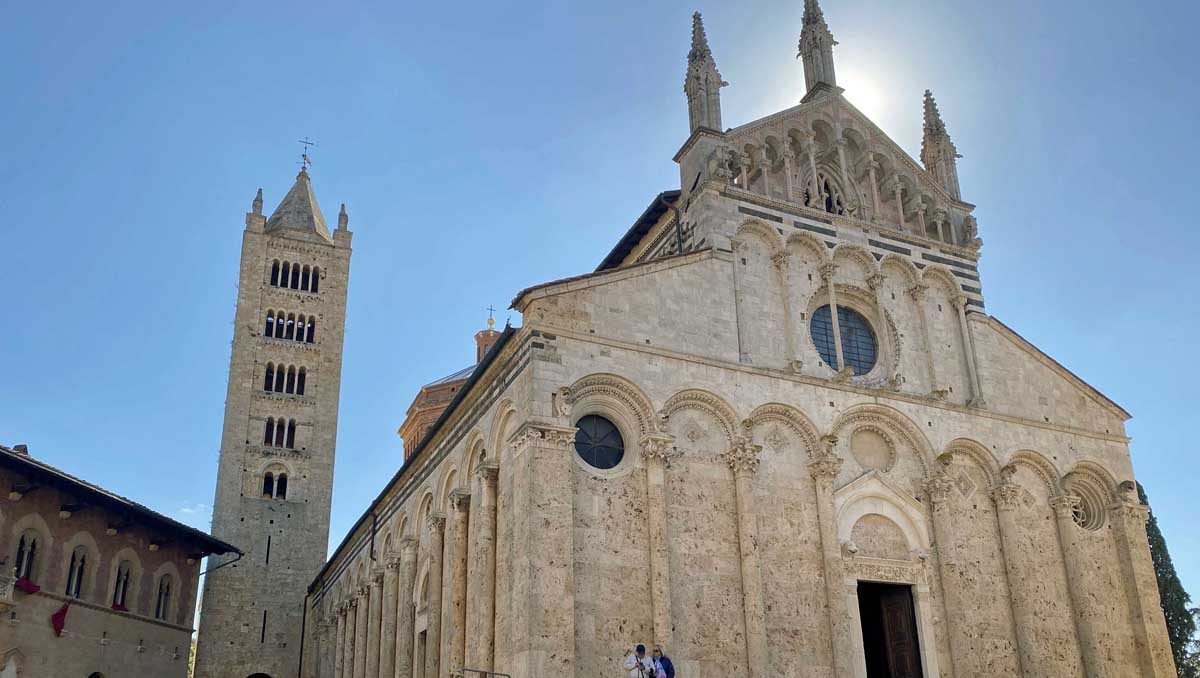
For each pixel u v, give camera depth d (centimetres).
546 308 3472
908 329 4328
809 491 3722
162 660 5425
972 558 3947
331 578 7244
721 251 3956
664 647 3169
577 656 3080
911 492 3959
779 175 4356
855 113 4666
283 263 9375
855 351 4225
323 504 8462
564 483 3231
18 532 4366
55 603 4541
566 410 3331
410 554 4834
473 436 3997
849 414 3934
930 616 3747
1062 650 3953
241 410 8550
